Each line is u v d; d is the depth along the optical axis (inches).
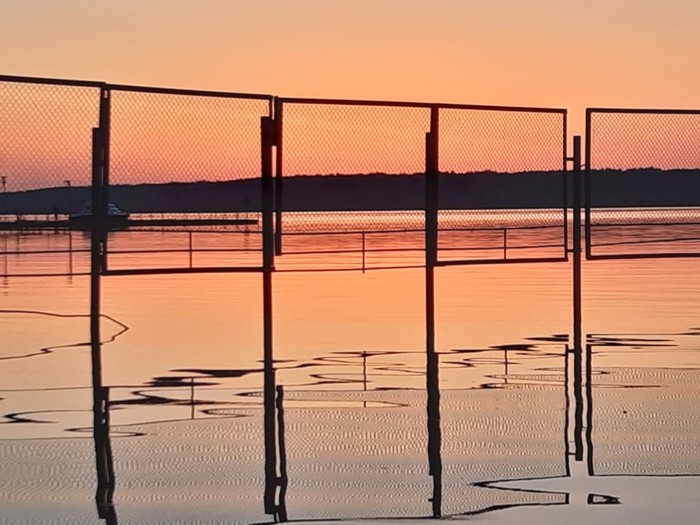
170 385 442.6
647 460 315.3
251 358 520.7
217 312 738.8
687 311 725.9
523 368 486.6
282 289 933.8
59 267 1233.4
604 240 1638.8
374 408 393.1
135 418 374.0
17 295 877.2
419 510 265.9
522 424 364.5
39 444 333.4
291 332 626.8
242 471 303.0
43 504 270.1
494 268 1190.3
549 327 643.5
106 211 540.4
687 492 280.7
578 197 607.5
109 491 282.0
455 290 909.2
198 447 331.0
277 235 558.6
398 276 1088.8
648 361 503.8
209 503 272.1
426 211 577.9
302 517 260.7
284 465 310.0
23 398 411.8
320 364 502.3
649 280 986.7
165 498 276.2
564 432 352.2
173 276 1106.1
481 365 496.7
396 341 585.3
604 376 462.0
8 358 518.3
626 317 692.1
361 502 273.3
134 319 693.9
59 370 481.1
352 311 743.7
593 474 299.4
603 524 253.1
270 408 393.4
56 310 749.9
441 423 366.9
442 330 634.2
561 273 1100.5
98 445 332.5
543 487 286.7
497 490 283.9
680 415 378.3
